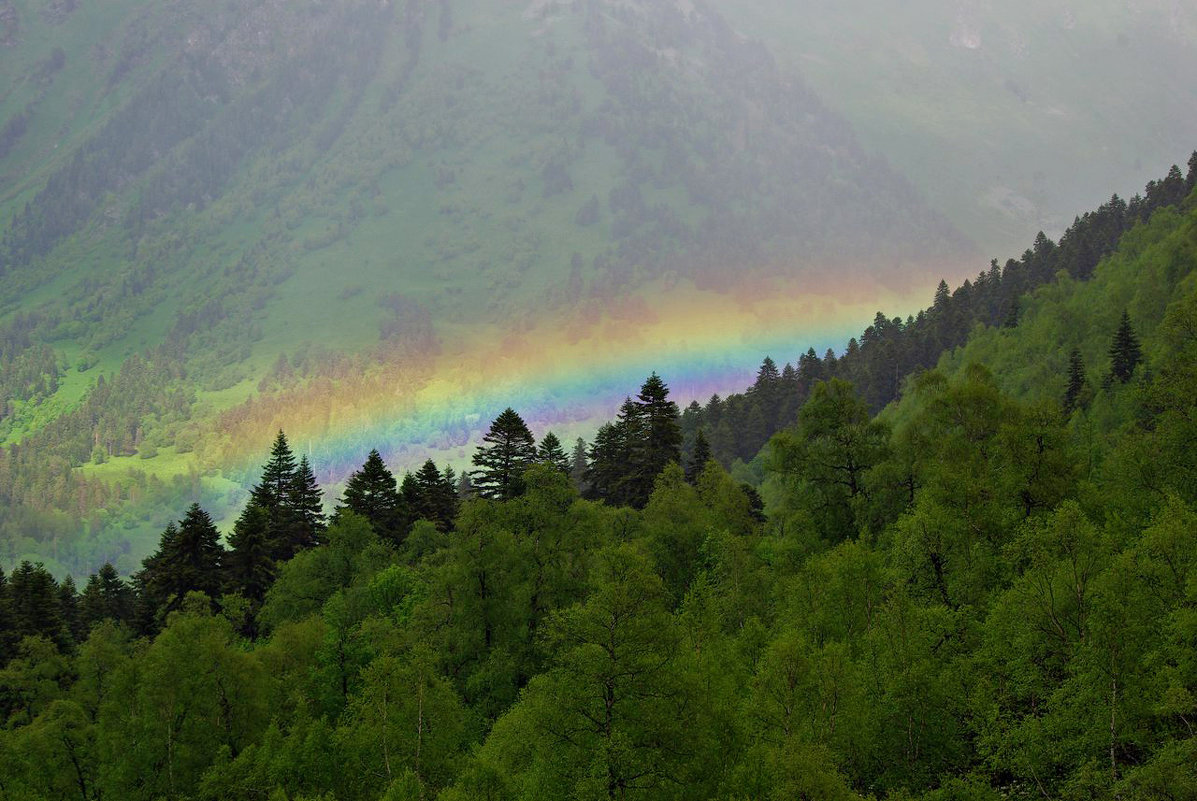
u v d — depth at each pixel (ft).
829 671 127.95
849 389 232.32
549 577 198.59
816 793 105.50
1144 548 134.41
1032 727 120.98
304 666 196.44
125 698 179.22
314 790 157.58
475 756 147.02
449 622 196.03
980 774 124.36
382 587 240.12
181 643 178.60
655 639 124.98
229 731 177.06
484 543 196.03
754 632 165.78
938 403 210.79
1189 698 107.96
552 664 174.70
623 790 114.83
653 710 119.96
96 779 174.81
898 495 212.84
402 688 157.17
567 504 219.20
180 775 168.55
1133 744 122.42
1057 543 139.74
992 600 151.84
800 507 231.50
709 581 205.77
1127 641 120.47
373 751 156.04
